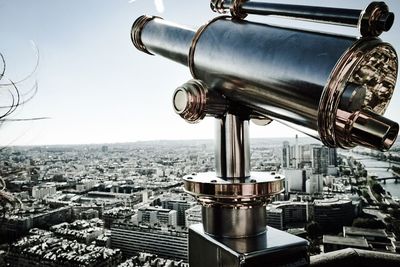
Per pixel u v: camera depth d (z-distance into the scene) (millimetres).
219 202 830
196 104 849
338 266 1009
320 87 660
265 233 856
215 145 925
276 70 725
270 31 782
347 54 632
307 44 704
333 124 657
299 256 805
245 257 750
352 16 665
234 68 805
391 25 642
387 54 673
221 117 900
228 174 893
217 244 808
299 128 781
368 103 729
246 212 833
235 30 844
